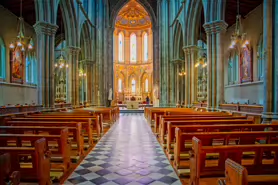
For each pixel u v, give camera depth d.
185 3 21.47
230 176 2.48
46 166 4.45
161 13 29.59
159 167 6.51
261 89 18.89
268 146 3.97
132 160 7.23
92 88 28.58
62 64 21.61
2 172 2.69
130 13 45.88
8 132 6.38
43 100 14.66
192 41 20.95
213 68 15.00
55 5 15.55
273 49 9.43
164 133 8.86
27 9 21.03
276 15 9.34
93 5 29.11
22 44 13.33
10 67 20.75
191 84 21.31
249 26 21.14
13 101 20.92
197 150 4.16
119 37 47.78
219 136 5.10
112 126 16.03
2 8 19.83
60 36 31.44
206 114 10.88
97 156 7.71
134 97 45.34
